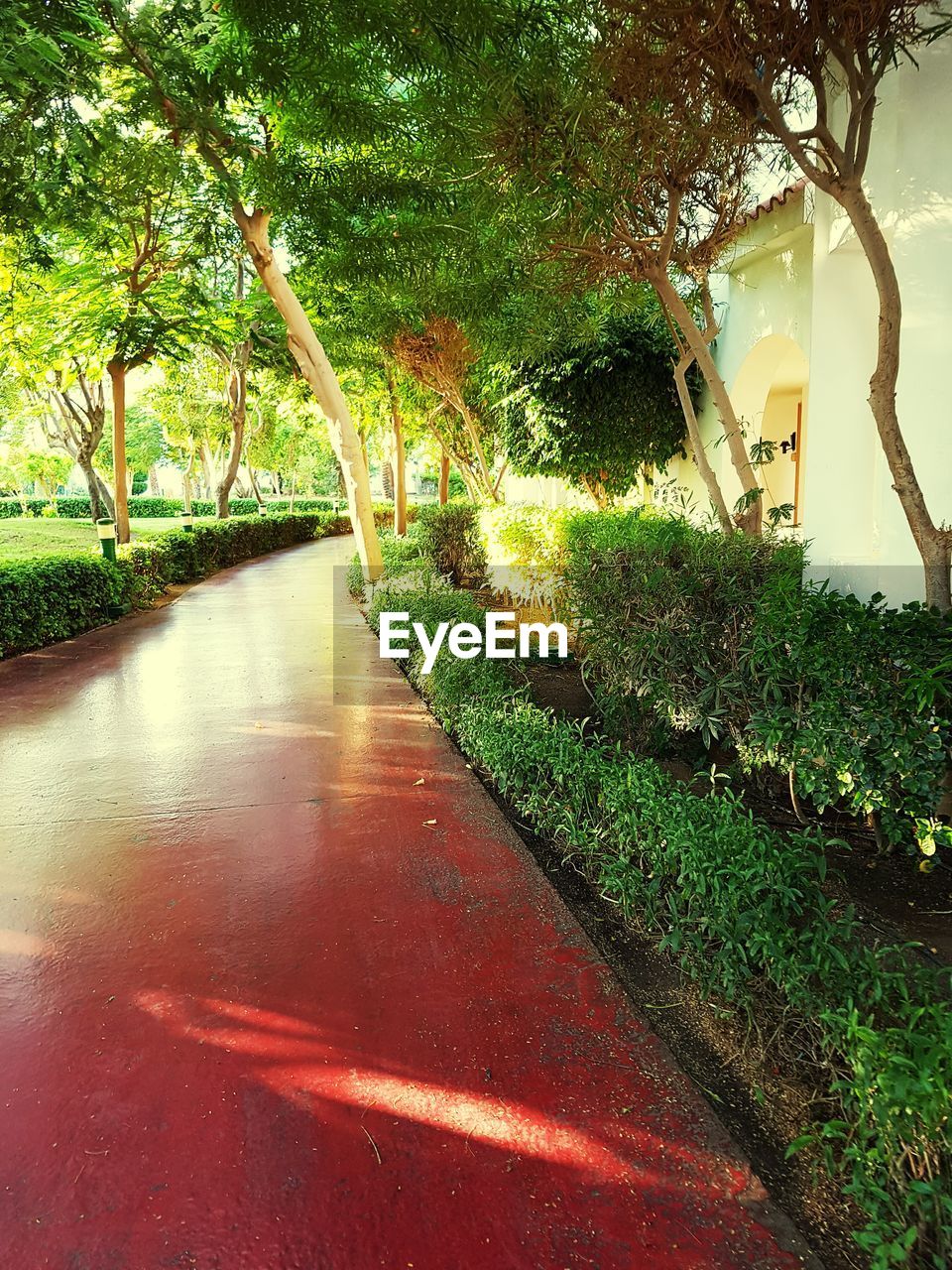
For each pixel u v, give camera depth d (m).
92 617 9.88
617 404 9.08
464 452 16.88
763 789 3.81
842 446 5.00
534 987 2.47
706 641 3.65
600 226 4.32
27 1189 1.76
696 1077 2.10
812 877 3.00
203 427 30.94
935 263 3.81
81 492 54.00
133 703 6.14
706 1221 1.65
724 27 2.97
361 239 8.12
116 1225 1.67
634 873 2.86
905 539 4.15
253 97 6.43
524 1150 1.84
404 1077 2.09
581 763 3.48
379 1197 1.72
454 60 3.89
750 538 4.27
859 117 2.98
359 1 4.04
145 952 2.70
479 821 3.79
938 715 2.77
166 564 13.63
